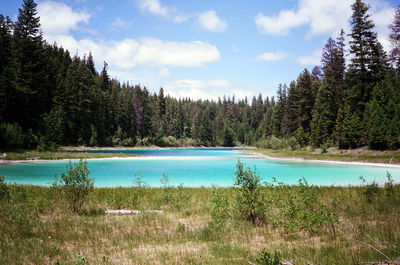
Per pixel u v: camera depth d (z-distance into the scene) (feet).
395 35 125.29
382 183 61.05
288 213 23.04
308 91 209.05
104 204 36.65
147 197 42.09
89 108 239.50
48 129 165.89
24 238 20.97
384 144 128.16
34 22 171.83
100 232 22.95
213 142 388.98
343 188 48.26
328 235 20.25
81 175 32.09
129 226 25.22
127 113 289.94
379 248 15.67
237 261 14.98
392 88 139.54
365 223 22.66
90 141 229.45
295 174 80.89
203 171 88.99
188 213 31.32
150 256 16.69
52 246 18.56
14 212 26.84
